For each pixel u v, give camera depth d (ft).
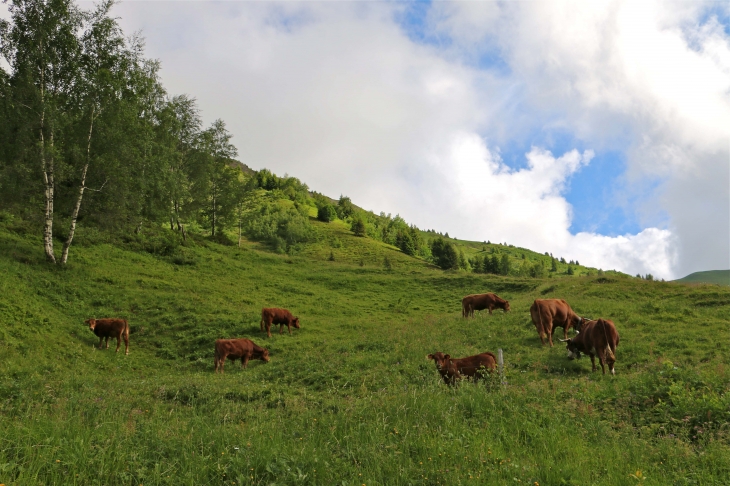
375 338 72.18
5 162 92.32
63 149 98.68
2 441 23.50
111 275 103.60
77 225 122.72
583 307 83.56
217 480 22.13
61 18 96.32
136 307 90.48
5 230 108.99
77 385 47.26
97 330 71.20
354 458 24.61
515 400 34.91
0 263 87.92
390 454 24.53
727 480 22.21
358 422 30.63
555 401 35.35
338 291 141.90
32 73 93.81
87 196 104.47
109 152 99.71
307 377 53.67
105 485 21.06
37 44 94.84
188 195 154.40
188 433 28.40
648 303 81.20
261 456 23.84
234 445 25.95
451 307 126.62
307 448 25.34
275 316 84.74
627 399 34.94
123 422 30.89
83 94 96.58
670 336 59.77
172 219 159.43
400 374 52.21
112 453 24.06
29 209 103.45
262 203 399.85
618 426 31.24
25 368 52.75
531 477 22.35
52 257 98.07
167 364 70.64
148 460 23.71
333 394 46.68
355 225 367.86
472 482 21.59
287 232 313.94
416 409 32.12
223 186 188.03
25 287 82.74
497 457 24.61
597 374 48.57
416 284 156.76
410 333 73.72
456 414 31.96
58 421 28.60
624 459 24.81
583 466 23.56
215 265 137.90
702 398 32.22
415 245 386.52
